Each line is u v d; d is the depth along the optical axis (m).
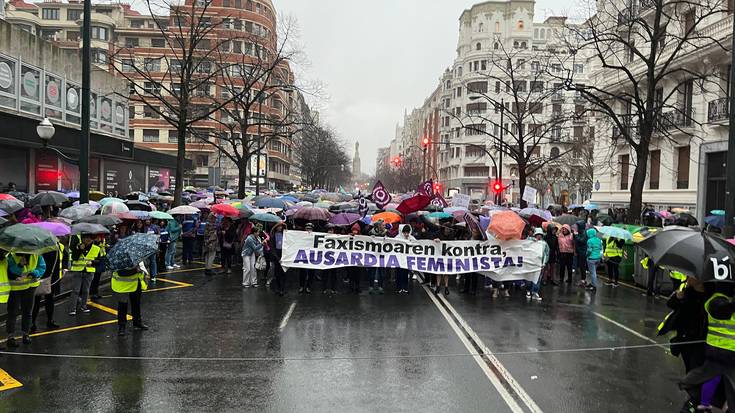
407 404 6.00
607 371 7.30
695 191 26.12
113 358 7.59
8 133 20.69
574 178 53.72
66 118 25.20
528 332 9.47
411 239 13.20
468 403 6.04
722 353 5.36
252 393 6.30
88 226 10.20
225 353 7.91
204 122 57.75
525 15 83.69
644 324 10.28
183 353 7.89
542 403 6.07
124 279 8.87
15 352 7.84
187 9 28.64
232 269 16.86
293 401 6.06
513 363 7.59
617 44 33.12
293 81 35.22
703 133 25.36
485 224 15.06
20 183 23.25
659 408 5.99
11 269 7.94
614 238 15.13
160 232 16.08
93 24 66.75
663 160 29.19
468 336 9.10
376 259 13.08
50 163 25.09
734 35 11.78
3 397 6.09
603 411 5.88
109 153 29.14
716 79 24.70
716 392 5.50
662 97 29.23
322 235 12.99
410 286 14.40
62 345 8.24
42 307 10.98
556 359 7.82
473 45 86.44
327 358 7.71
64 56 25.02
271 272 16.11
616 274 15.25
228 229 15.89
